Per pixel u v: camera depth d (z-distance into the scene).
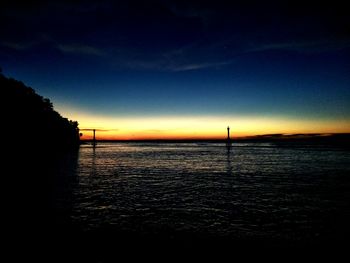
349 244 11.36
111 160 71.81
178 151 140.12
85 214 16.08
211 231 12.98
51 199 20.48
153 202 20.12
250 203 19.88
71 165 54.50
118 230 12.95
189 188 27.27
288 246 11.07
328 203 19.89
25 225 13.48
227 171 45.16
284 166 53.31
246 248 10.81
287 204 19.50
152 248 10.61
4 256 9.60
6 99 71.06
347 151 122.88
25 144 72.50
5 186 25.77
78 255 9.81
